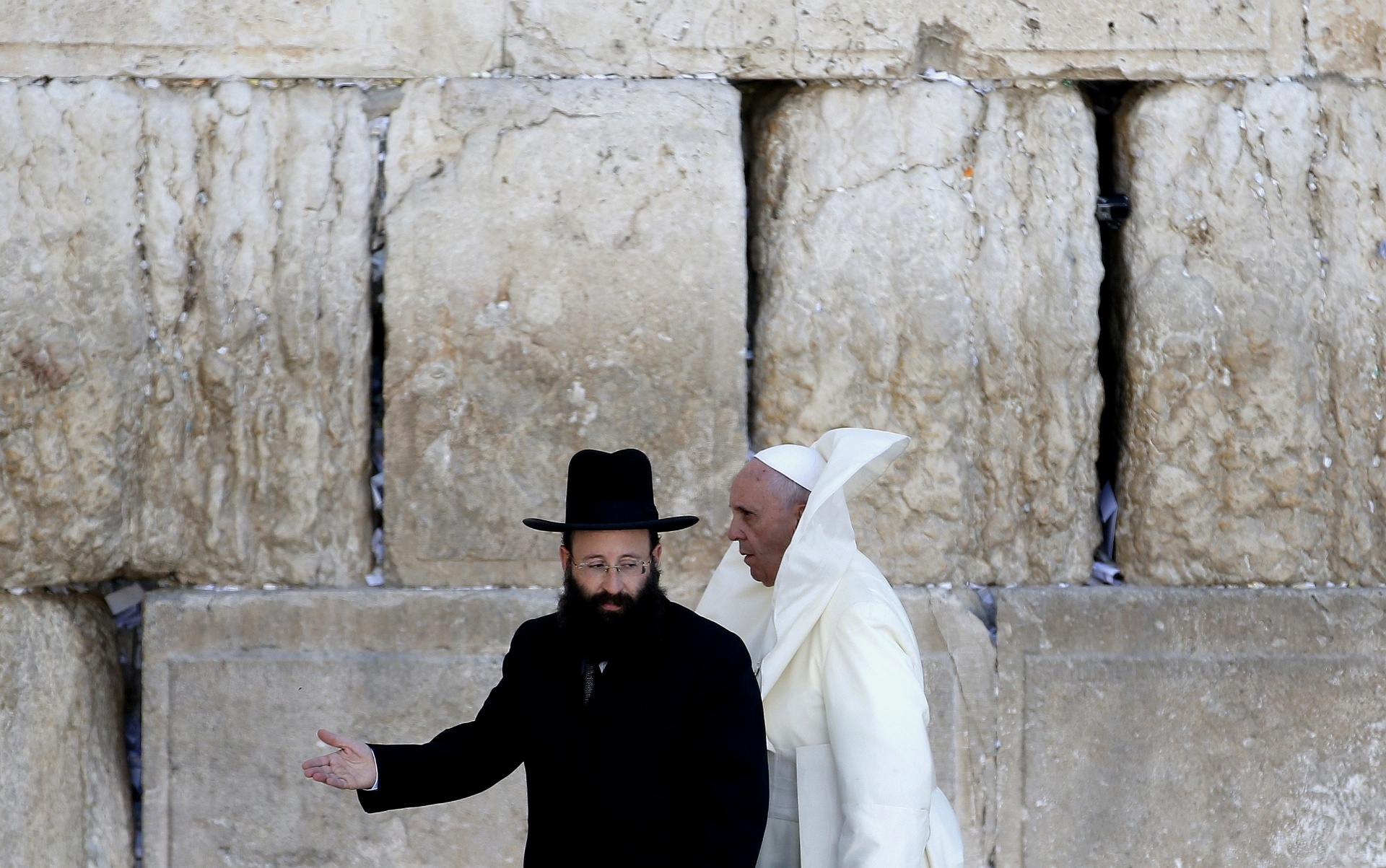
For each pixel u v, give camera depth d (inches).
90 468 129.3
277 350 134.0
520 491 134.6
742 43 138.5
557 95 136.6
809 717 95.4
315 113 135.5
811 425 137.0
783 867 96.3
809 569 96.0
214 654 132.6
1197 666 136.8
